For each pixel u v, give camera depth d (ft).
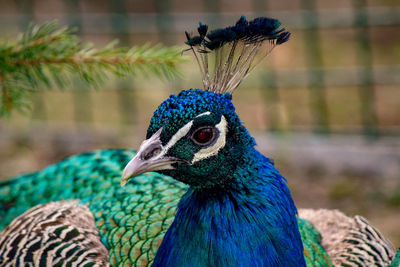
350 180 37.47
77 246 18.17
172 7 57.98
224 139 14.82
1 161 40.24
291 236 15.37
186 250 15.34
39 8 57.06
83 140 42.45
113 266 18.17
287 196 15.55
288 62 49.70
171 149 14.65
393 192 35.50
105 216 19.71
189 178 15.03
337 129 41.04
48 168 23.06
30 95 18.37
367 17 40.32
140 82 44.42
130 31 43.60
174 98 14.74
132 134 42.75
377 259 19.27
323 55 51.34
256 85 42.73
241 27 15.02
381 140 39.99
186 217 15.51
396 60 49.16
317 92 47.57
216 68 15.38
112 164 21.97
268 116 43.83
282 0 59.93
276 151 39.96
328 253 20.06
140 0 59.77
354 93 47.03
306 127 41.68
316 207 34.55
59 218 19.36
